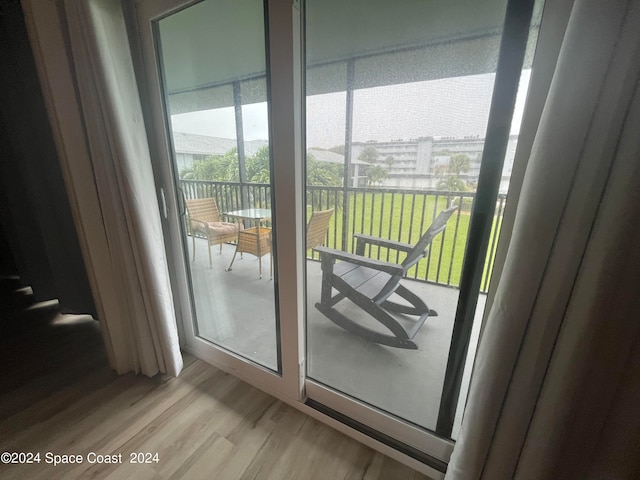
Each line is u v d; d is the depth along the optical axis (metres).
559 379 0.61
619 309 0.54
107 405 1.39
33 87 1.62
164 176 1.41
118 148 1.16
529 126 0.67
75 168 1.25
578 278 0.56
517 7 0.69
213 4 1.08
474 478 0.77
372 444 1.18
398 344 1.23
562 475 0.69
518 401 0.67
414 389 1.22
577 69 0.50
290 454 1.16
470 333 0.99
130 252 1.33
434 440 1.09
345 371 1.36
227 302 1.66
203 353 1.69
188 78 1.25
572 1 0.58
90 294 2.00
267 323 1.59
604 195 0.52
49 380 1.56
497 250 0.77
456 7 0.80
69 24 1.07
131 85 1.19
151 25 1.19
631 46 0.46
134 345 1.53
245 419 1.32
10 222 2.25
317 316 1.36
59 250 1.96
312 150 1.08
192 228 1.54
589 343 0.56
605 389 0.59
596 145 0.51
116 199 1.25
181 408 1.37
